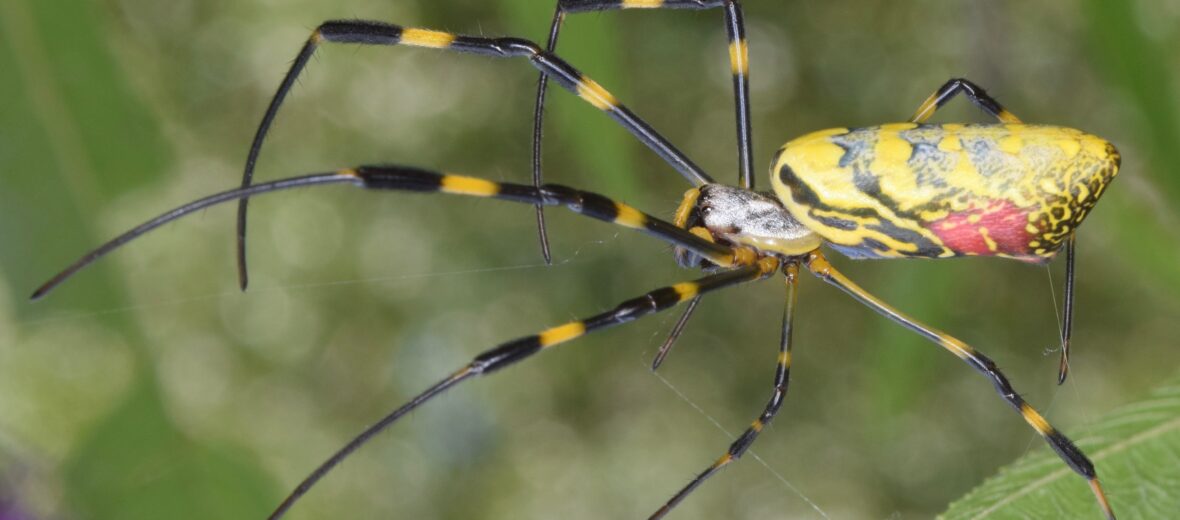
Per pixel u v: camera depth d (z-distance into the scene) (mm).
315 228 332
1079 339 316
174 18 305
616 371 339
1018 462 166
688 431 333
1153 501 163
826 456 323
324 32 178
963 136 171
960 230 170
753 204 184
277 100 178
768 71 314
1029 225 170
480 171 328
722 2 185
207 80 311
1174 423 165
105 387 229
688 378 336
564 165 323
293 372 328
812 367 327
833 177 172
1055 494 165
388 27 178
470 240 334
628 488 329
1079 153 169
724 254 182
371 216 335
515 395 334
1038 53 282
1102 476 164
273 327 328
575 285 328
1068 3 280
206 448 171
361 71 325
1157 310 308
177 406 171
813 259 184
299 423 325
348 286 334
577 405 335
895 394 206
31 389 229
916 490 317
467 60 328
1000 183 169
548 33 173
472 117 328
